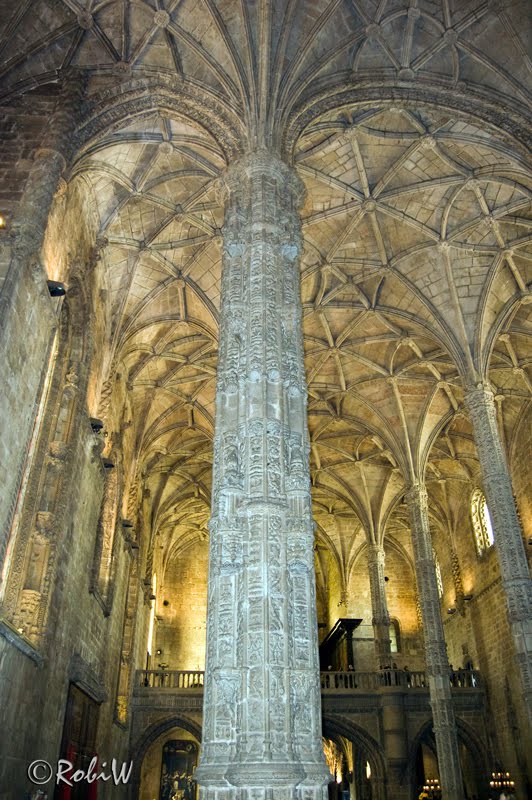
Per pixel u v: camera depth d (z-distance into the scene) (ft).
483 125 54.54
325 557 137.49
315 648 27.89
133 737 90.07
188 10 50.55
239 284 39.24
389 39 53.62
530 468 82.89
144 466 100.17
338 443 105.60
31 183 44.24
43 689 45.85
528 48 51.67
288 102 49.96
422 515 87.10
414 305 77.25
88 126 50.62
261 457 31.48
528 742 80.18
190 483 115.03
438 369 87.30
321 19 50.60
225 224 43.16
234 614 28.09
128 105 52.49
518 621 55.72
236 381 34.94
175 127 57.88
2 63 51.37
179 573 131.75
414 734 90.12
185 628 126.31
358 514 111.86
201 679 98.22
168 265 73.15
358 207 69.62
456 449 100.37
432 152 63.72
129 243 69.21
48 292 45.09
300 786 24.80
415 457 91.50
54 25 51.29
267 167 44.55
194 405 94.99
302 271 75.25
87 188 58.03
